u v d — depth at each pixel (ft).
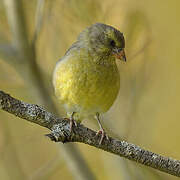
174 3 49.42
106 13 41.06
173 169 27.45
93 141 27.63
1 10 41.83
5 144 43.34
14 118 45.39
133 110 40.96
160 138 46.60
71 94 31.24
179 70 47.21
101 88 31.19
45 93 41.47
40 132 45.50
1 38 41.73
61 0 41.52
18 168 41.68
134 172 40.45
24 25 40.52
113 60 31.99
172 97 47.21
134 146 27.71
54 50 41.93
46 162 44.80
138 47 41.22
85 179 40.24
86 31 32.73
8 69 43.52
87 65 31.12
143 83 41.32
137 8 42.98
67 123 27.22
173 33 48.32
